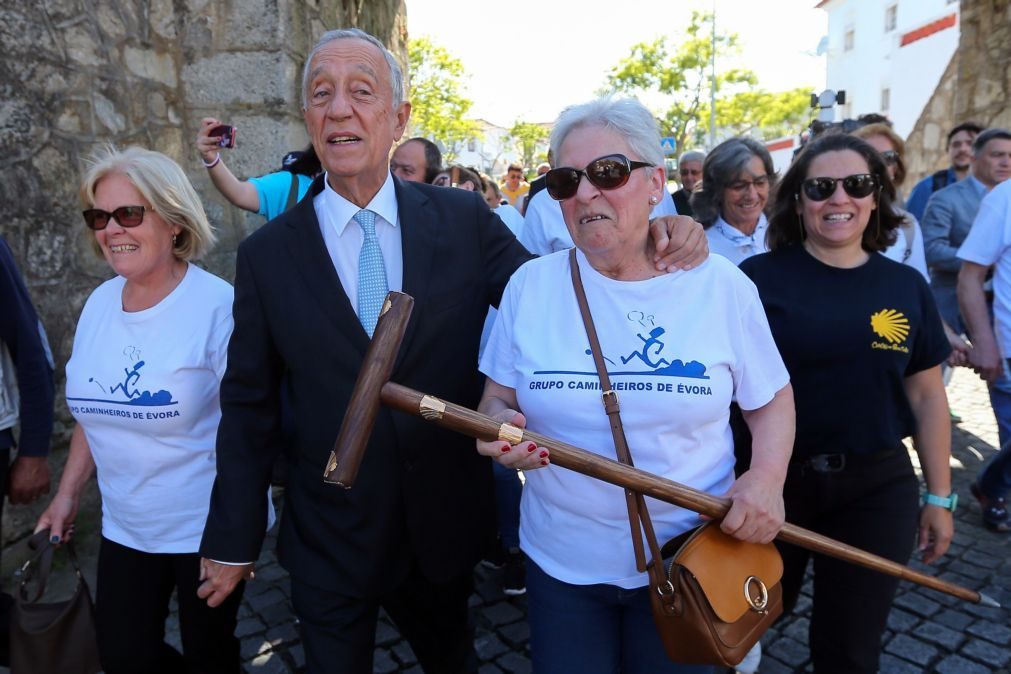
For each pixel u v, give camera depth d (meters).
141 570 1.91
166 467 1.88
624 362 1.46
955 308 4.57
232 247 4.32
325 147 1.64
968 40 7.54
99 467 1.95
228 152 4.14
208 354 1.88
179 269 1.97
